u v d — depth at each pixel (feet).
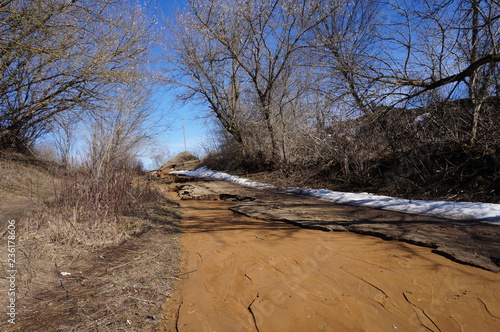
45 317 9.37
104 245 16.76
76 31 38.70
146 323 9.43
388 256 15.38
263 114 69.51
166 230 21.95
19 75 41.78
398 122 33.88
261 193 46.70
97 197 21.20
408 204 27.30
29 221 19.06
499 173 27.17
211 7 64.49
